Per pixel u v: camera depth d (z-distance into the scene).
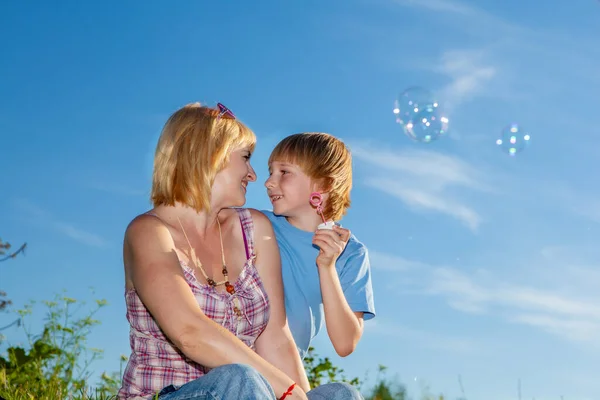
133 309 2.27
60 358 5.00
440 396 4.01
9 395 3.43
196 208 2.39
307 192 3.21
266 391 1.98
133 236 2.26
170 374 2.26
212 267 2.44
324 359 5.54
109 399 3.23
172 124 2.42
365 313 3.22
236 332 2.37
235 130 2.45
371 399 4.87
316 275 3.09
